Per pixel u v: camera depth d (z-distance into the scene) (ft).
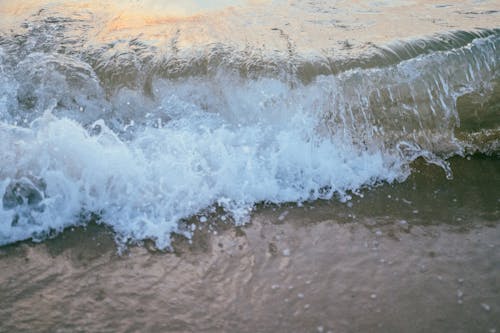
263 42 11.33
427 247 8.09
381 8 13.53
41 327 6.56
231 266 7.61
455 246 8.11
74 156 8.70
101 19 12.60
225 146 9.46
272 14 13.08
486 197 9.29
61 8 13.11
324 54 10.82
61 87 10.07
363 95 10.23
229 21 12.58
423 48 11.00
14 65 10.38
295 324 6.68
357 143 9.91
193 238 8.11
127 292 7.13
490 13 12.90
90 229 8.18
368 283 7.35
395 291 7.22
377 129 10.11
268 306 6.95
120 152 8.88
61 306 6.88
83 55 10.81
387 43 11.20
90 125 9.87
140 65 10.50
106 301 6.98
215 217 8.52
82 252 7.77
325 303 7.00
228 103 10.08
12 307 6.82
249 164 9.23
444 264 7.73
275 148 9.57
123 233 8.13
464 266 7.70
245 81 10.18
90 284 7.23
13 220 8.17
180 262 7.66
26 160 8.61
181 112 10.02
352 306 6.96
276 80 10.17
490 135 10.51
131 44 11.26
